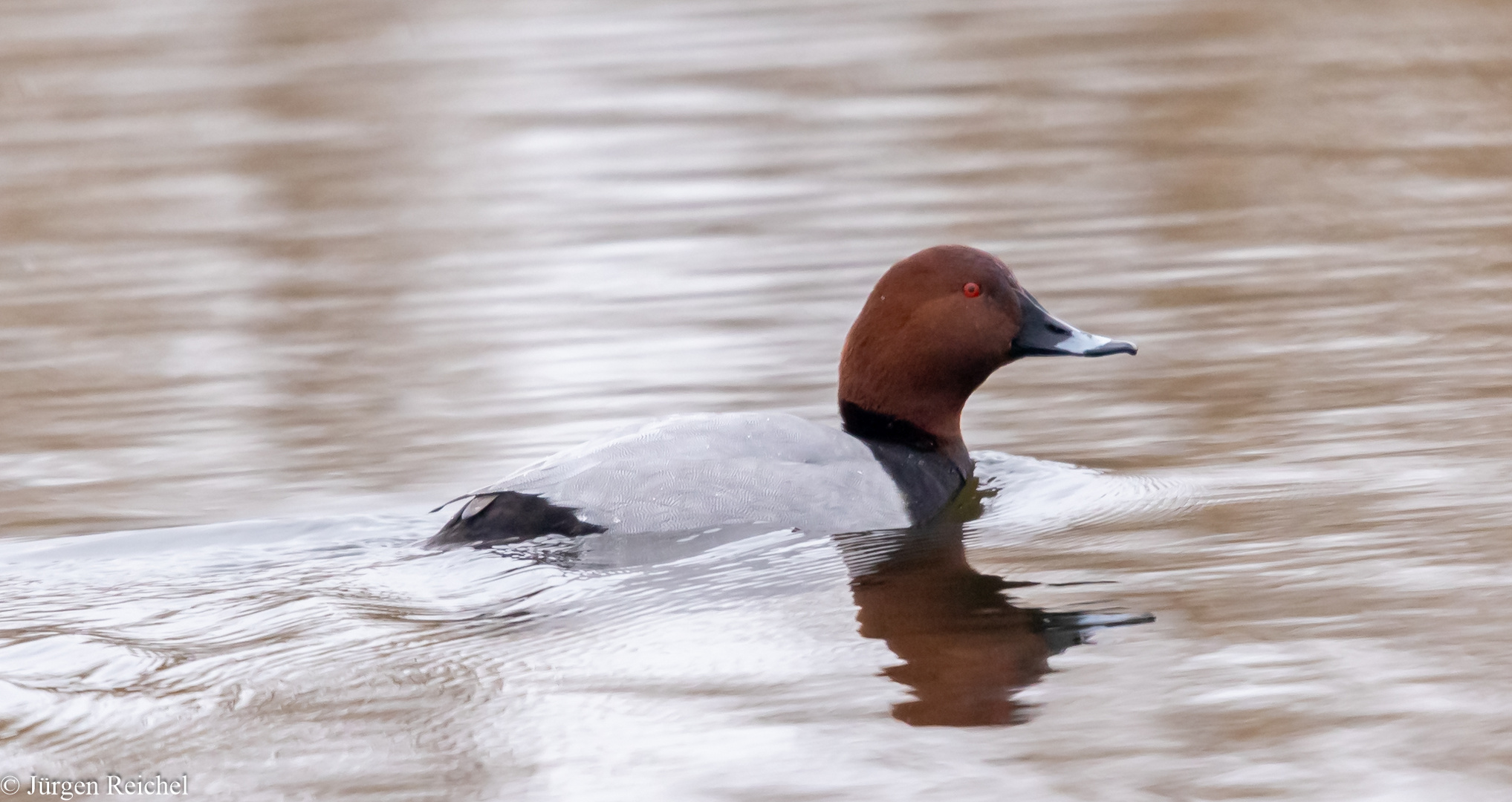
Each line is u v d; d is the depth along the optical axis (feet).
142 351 45.98
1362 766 19.34
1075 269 50.29
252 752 20.97
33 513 32.96
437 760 20.56
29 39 98.89
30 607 26.86
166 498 33.76
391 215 61.31
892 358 33.53
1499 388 36.94
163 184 67.26
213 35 98.22
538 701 22.25
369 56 91.20
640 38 95.04
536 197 63.16
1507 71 75.77
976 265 33.35
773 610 25.68
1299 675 21.86
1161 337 43.24
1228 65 80.84
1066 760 19.92
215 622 25.84
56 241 59.72
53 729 21.81
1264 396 37.73
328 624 25.48
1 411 40.91
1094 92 76.79
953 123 72.23
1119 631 23.94
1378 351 40.52
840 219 57.57
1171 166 63.10
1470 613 23.71
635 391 39.99
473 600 26.48
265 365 43.98
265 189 65.82
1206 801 18.79
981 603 25.66
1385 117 69.10
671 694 22.26
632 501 28.94
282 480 34.63
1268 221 54.70
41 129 77.61
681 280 50.78
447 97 81.20
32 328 49.08
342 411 39.60
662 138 71.67
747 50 89.81
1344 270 48.57
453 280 52.24
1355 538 27.63
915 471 32.09
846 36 93.25
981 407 39.29
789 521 29.40
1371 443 33.58
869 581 27.02
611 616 25.66
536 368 42.55
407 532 30.55
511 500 29.37
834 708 21.67
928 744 20.45
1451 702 20.80
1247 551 27.43
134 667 23.98
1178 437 35.35
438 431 37.70
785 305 47.47
